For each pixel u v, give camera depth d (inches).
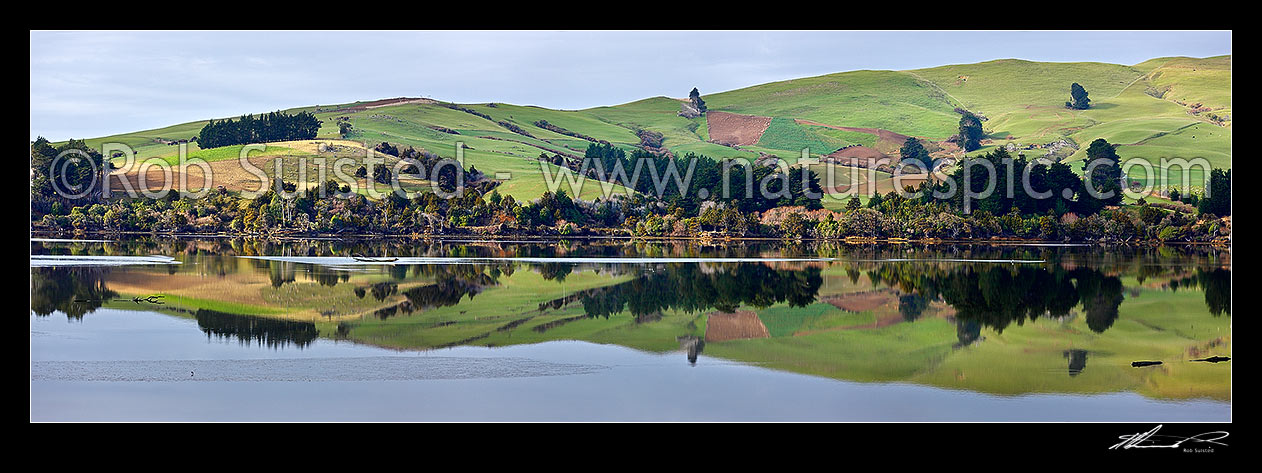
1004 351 2738.7
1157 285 4365.2
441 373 2338.8
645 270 4970.5
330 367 2378.2
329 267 4840.1
